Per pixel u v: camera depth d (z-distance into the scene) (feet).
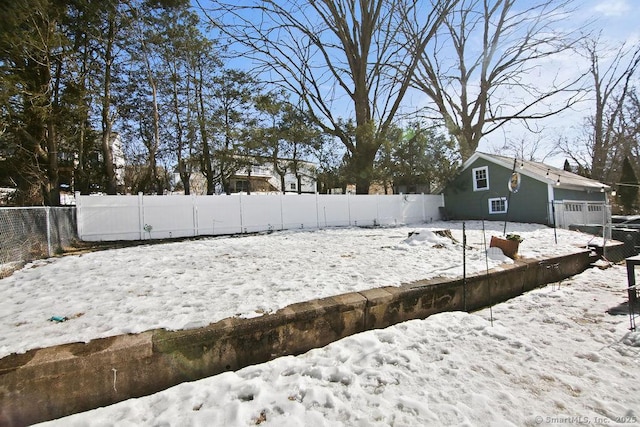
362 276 14.34
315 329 10.25
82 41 38.04
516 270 16.55
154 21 41.37
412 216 53.57
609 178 77.00
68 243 26.11
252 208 38.09
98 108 43.52
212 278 14.37
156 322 8.96
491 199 52.90
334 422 6.47
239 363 8.98
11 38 23.29
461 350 9.51
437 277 14.17
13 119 30.14
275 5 52.08
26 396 6.55
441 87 70.23
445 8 53.52
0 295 12.12
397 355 9.07
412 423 6.43
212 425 6.33
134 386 7.59
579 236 31.22
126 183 62.64
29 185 36.91
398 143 53.83
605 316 12.47
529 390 7.60
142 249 24.20
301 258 19.04
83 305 10.69
